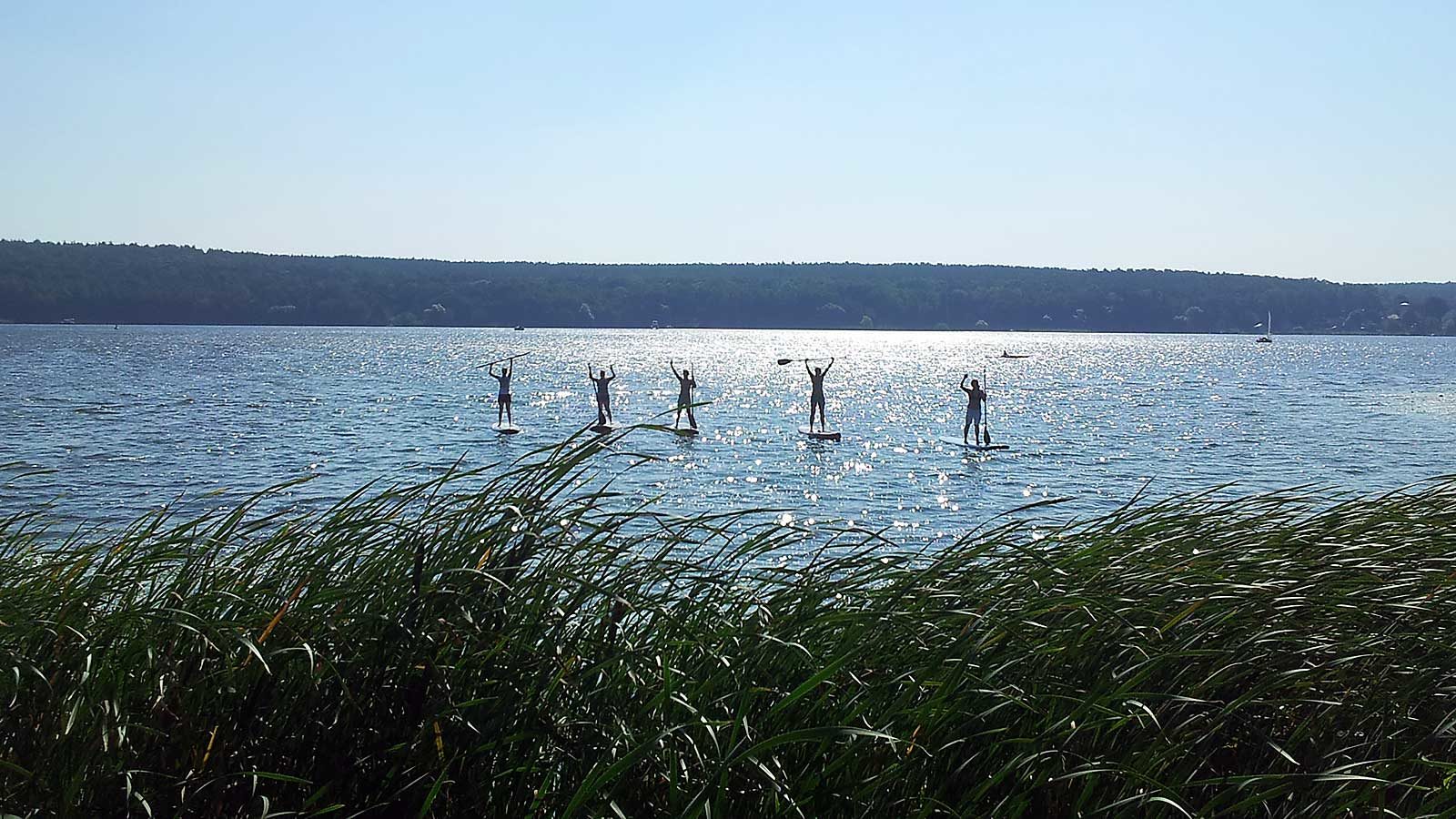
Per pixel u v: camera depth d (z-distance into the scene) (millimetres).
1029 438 34969
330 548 4859
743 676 4344
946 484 23797
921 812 3834
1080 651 4457
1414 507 6133
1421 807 3916
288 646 4234
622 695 4305
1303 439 35000
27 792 3744
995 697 4184
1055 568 4965
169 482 22734
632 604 4559
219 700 4164
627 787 3988
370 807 3816
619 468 24906
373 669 4211
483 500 4777
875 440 33406
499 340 167875
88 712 3844
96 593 4605
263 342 141500
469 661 4254
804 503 20719
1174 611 4691
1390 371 88625
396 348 128125
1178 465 27797
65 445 30250
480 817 4051
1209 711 4312
